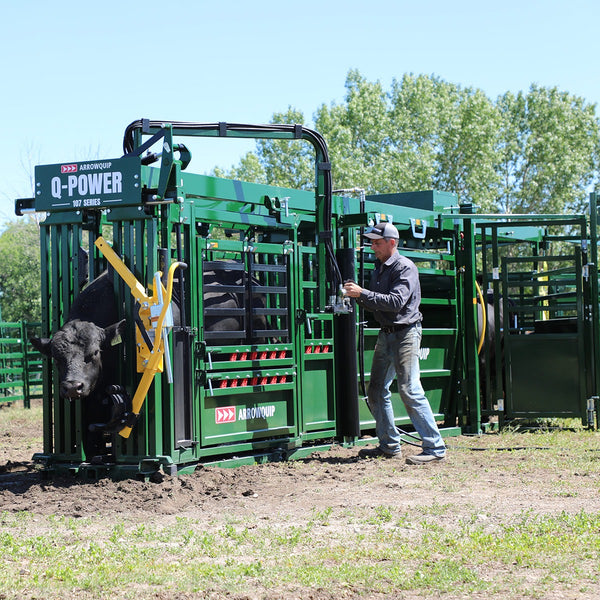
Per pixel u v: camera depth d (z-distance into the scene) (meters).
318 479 8.66
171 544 6.11
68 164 8.84
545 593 4.87
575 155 60.62
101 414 8.99
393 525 6.58
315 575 5.18
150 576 5.22
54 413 9.07
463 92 63.91
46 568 5.50
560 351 12.17
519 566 5.41
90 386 8.24
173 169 8.44
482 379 13.77
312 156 51.12
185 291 8.91
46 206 8.96
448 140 55.69
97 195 8.68
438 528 6.39
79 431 8.88
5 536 6.34
